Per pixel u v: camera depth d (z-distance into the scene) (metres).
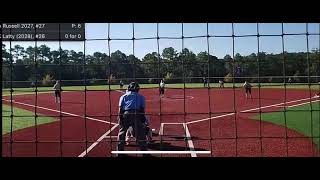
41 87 25.75
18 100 23.92
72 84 30.44
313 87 26.14
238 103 20.48
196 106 19.86
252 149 8.16
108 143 9.02
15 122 13.59
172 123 12.64
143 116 7.46
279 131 10.78
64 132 11.49
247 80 23.36
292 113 14.18
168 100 23.58
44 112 17.73
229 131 11.05
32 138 10.54
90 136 10.74
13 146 8.62
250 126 11.84
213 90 29.47
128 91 7.61
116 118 14.37
